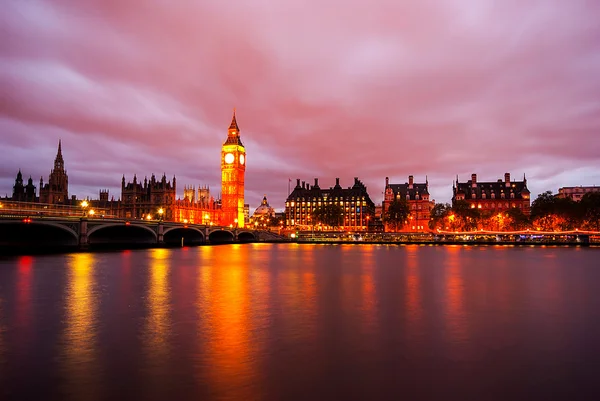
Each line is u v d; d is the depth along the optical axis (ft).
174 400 67.87
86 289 167.53
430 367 82.28
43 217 305.32
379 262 314.14
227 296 154.20
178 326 109.70
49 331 104.63
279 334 102.99
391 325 112.16
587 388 73.26
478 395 70.59
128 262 284.61
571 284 189.16
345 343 96.37
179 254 386.73
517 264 294.46
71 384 73.41
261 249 526.16
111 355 87.40
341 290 170.19
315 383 74.54
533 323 115.14
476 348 93.61
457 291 168.66
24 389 71.46
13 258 298.97
